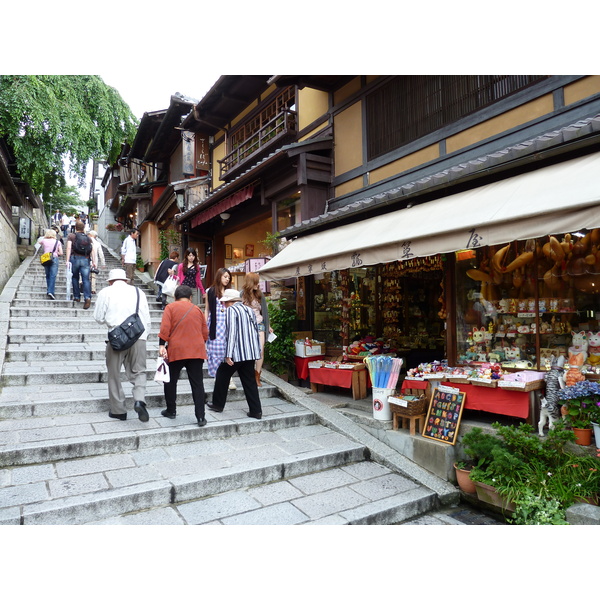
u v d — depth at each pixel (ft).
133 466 13.92
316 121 30.66
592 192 11.44
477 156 20.01
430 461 15.74
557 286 15.87
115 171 103.96
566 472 12.59
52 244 34.35
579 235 15.29
